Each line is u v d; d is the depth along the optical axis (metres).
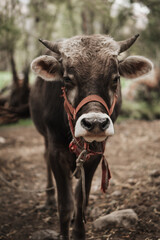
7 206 4.36
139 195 4.20
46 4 9.41
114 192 4.44
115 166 5.80
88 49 2.69
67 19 9.77
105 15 8.17
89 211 4.02
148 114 10.61
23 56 9.53
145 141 7.45
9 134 8.70
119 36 8.11
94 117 2.32
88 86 2.55
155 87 11.57
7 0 7.93
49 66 2.95
